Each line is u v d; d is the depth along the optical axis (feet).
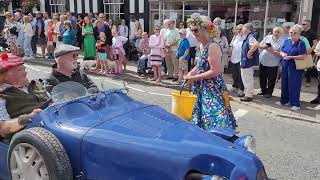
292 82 26.78
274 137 21.35
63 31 45.96
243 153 10.32
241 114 26.23
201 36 14.34
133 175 10.18
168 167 9.75
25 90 13.89
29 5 68.39
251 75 28.91
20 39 50.39
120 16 56.39
